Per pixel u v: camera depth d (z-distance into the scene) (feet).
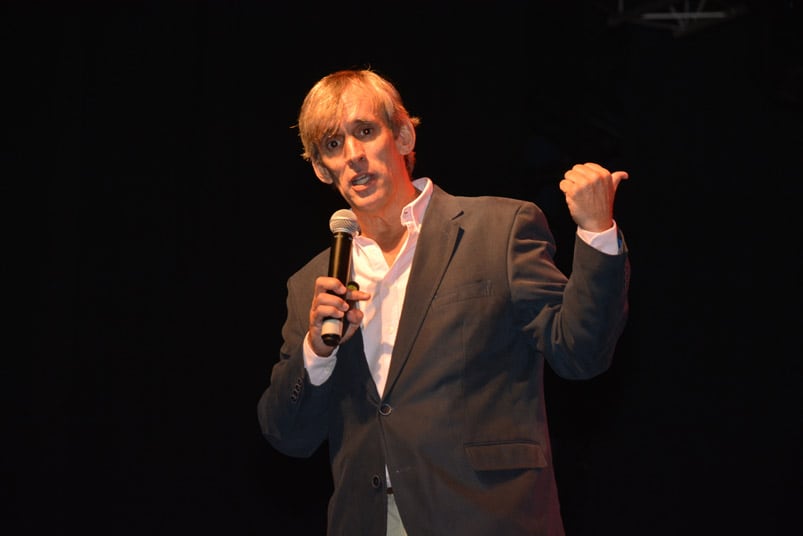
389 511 8.68
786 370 27.07
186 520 24.26
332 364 9.43
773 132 27.84
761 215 27.73
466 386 8.57
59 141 25.16
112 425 24.44
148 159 25.41
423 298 8.93
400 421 8.59
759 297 27.48
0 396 24.09
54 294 24.63
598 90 27.89
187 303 25.04
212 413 24.79
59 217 24.89
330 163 9.97
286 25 26.40
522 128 27.35
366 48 26.66
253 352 25.00
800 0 25.52
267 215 25.50
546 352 8.66
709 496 26.81
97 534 23.97
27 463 23.98
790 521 26.40
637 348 27.68
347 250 9.48
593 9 27.71
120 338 24.72
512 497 8.20
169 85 25.79
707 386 27.35
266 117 25.95
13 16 25.39
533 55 27.53
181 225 25.30
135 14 25.98
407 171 10.99
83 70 25.52
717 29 28.32
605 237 8.18
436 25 27.20
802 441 26.68
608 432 27.17
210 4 26.27
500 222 9.30
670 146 28.37
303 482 24.41
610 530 26.71
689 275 27.94
